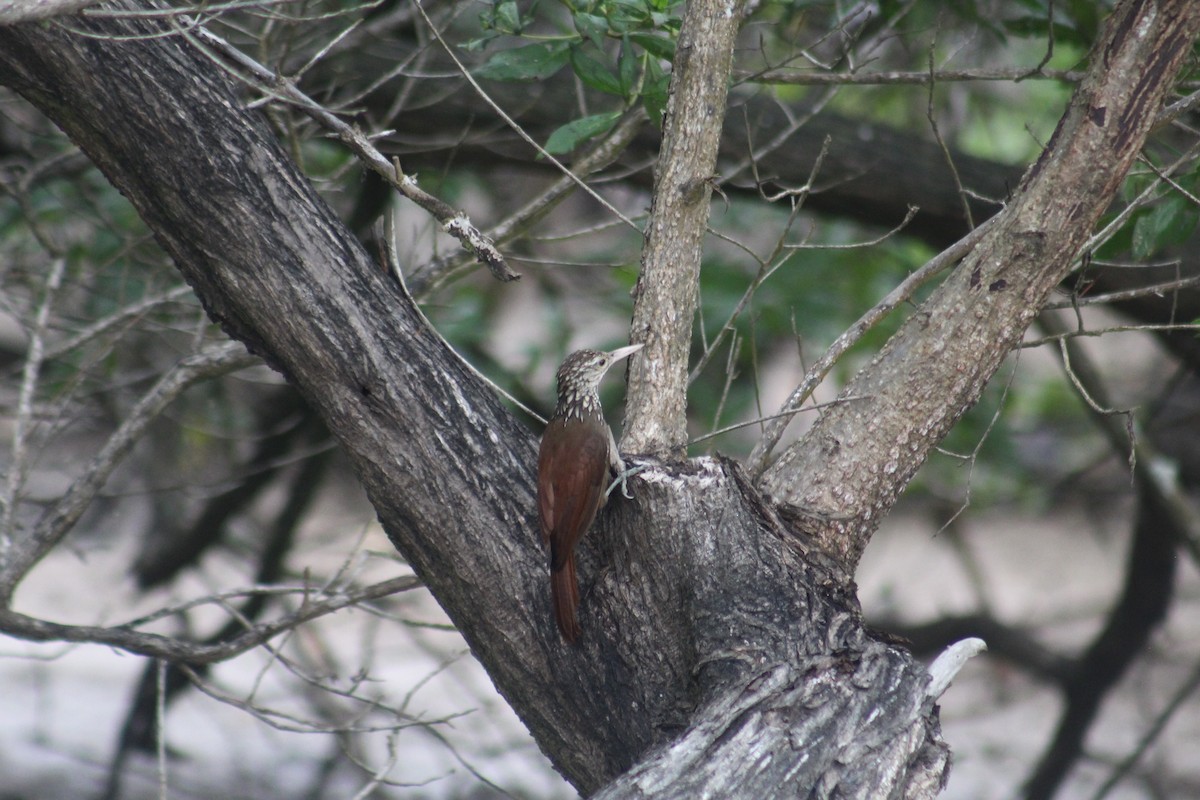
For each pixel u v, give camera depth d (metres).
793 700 5.45
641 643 6.25
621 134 8.94
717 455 6.53
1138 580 15.14
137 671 19.66
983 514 22.23
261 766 16.34
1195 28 5.91
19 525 8.85
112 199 13.10
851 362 14.93
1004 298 6.33
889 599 20.22
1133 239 8.12
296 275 6.37
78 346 10.95
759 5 9.16
